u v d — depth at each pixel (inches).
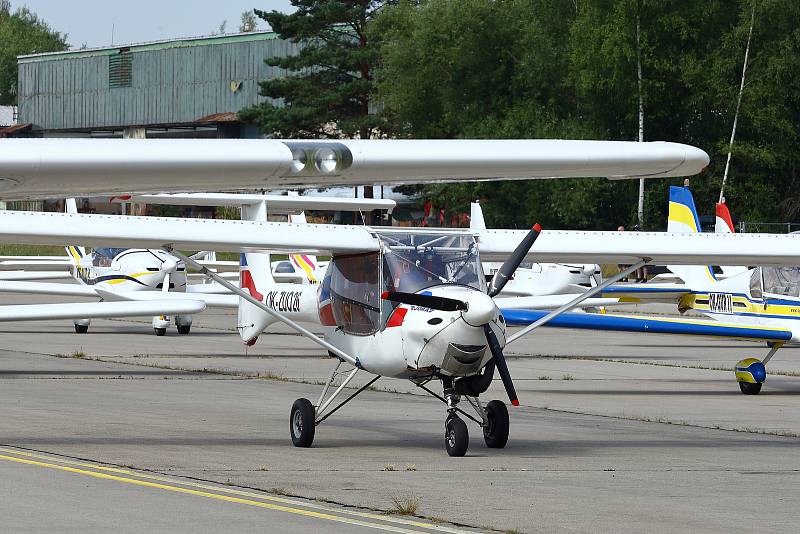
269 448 1027.3
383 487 824.3
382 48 5428.2
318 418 1054.4
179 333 2554.1
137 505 733.3
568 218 4808.1
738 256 1166.3
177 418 1230.9
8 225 962.1
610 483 858.1
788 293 1715.1
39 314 1834.4
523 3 5137.8
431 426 1196.5
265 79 6855.3
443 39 5211.6
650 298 2103.8
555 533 674.2
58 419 1198.3
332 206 2361.0
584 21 4697.3
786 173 4854.8
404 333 981.2
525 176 483.8
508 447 1057.5
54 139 403.9
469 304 943.0
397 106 5364.2
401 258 1019.9
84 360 1914.4
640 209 4722.0
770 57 4569.4
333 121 5708.7
